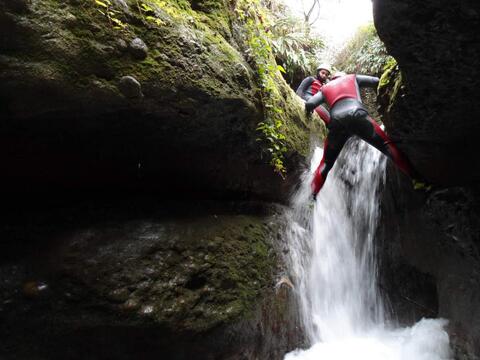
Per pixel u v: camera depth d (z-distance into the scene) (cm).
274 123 351
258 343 319
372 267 466
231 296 293
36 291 225
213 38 290
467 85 215
